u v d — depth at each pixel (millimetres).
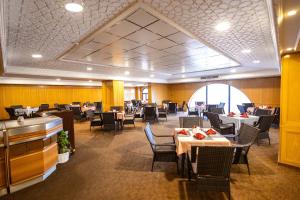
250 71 8531
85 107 10766
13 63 5355
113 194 2609
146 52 4477
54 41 3320
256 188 2676
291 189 2639
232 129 4992
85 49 4008
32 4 1930
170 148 3475
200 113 9625
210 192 2600
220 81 10750
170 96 13922
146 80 11211
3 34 2551
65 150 3910
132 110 11109
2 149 2711
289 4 1550
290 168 3342
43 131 3096
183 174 3129
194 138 3102
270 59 5352
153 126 7797
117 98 9414
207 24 2648
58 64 5730
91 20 2453
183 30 2906
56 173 3336
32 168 2973
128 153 4375
